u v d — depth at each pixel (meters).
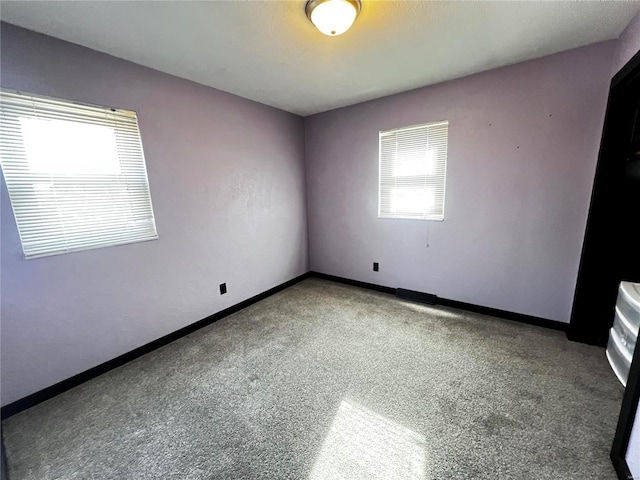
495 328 2.45
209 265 2.69
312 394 1.73
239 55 1.95
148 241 2.21
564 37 1.84
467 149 2.55
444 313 2.78
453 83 2.52
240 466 1.28
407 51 1.96
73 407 1.68
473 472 1.22
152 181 2.20
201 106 2.49
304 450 1.35
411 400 1.65
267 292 3.37
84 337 1.91
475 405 1.60
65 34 1.64
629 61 1.62
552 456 1.28
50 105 1.69
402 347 2.21
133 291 2.15
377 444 1.37
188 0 1.37
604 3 1.48
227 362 2.09
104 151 1.94
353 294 3.37
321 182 3.68
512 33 1.77
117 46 1.80
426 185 2.86
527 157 2.30
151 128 2.16
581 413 1.51
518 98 2.26
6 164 1.56
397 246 3.18
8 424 1.57
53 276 1.76
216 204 2.70
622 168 1.90
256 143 3.04
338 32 1.50
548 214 2.28
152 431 1.49
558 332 2.35
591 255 2.06
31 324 1.69
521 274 2.48
